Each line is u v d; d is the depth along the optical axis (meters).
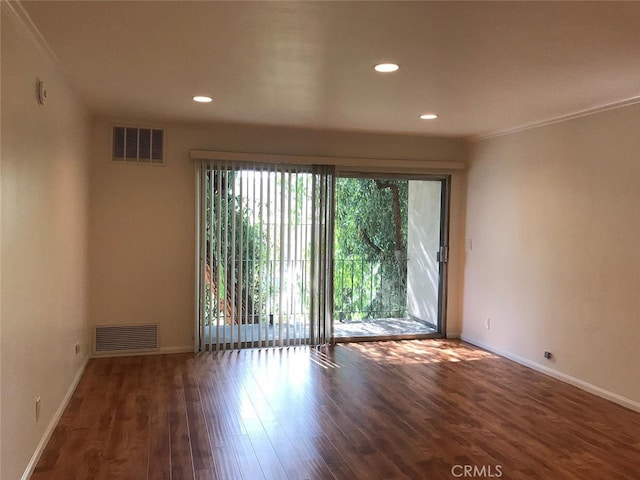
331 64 3.07
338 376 4.46
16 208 2.35
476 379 4.44
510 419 3.55
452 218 5.95
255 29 2.52
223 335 5.29
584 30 2.47
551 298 4.56
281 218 5.36
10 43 2.24
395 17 2.34
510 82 3.41
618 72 3.16
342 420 3.48
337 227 5.75
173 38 2.66
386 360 5.01
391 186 5.94
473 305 5.73
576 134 4.29
